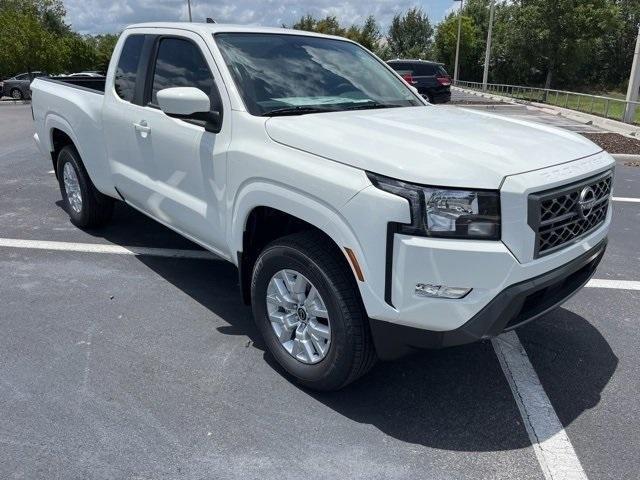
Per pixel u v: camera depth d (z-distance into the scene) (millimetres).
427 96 21219
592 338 3887
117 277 4695
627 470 2650
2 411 2955
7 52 33500
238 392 3172
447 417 3014
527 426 2957
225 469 2596
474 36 58094
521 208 2539
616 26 39594
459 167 2553
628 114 16266
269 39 4020
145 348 3604
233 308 4188
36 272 4758
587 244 2994
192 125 3719
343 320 2850
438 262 2496
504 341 3818
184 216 3928
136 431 2830
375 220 2572
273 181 3041
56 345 3609
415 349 2785
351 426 2918
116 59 4660
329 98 3762
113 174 4762
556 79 45656
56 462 2607
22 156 9977
